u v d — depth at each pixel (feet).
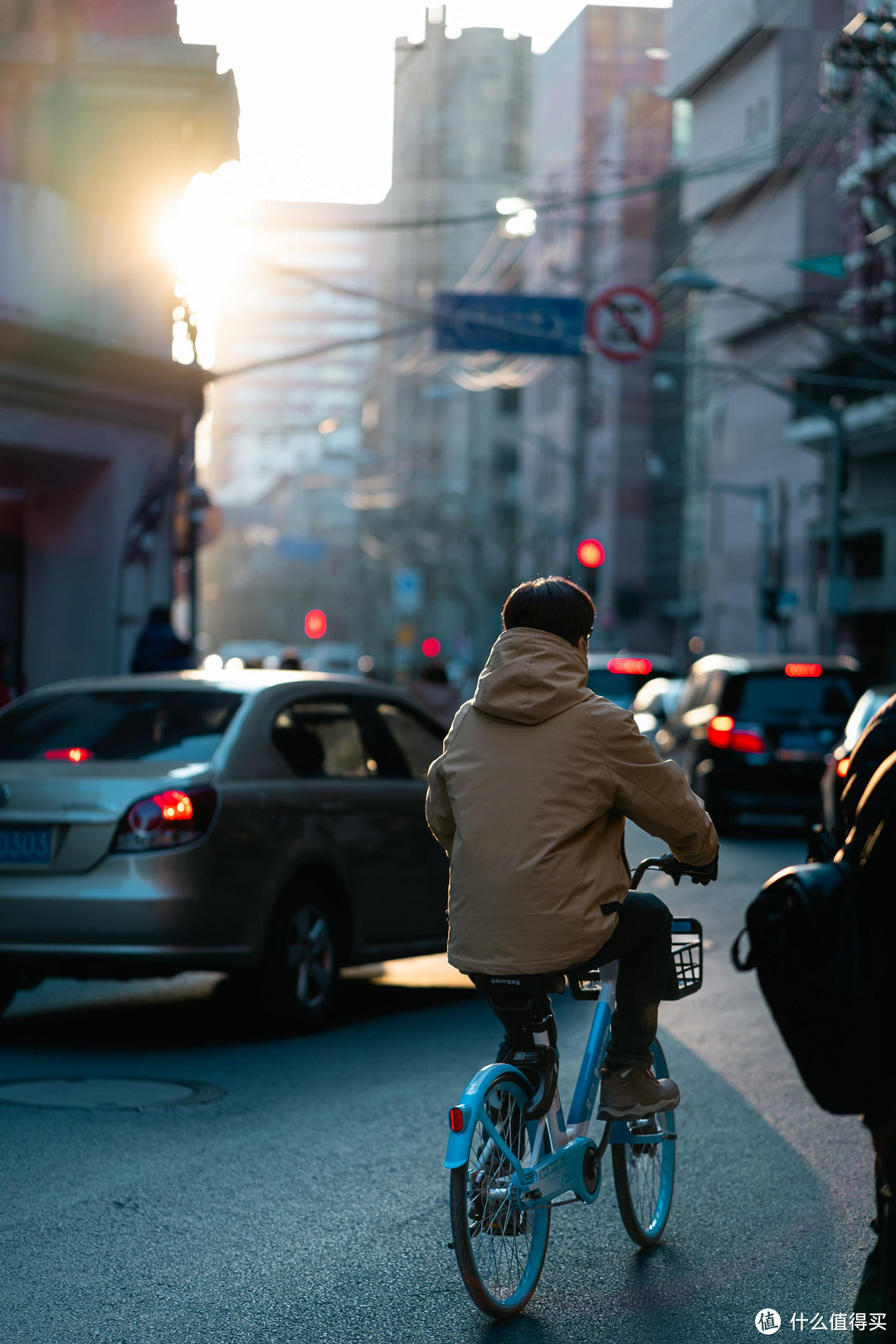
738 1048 33.96
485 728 18.35
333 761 37.63
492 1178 18.22
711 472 274.98
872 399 189.16
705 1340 17.98
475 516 368.27
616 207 313.73
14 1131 26.63
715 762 82.02
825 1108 14.29
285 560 529.45
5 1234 21.34
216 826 33.50
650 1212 21.43
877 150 153.89
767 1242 21.50
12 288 69.15
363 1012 38.29
